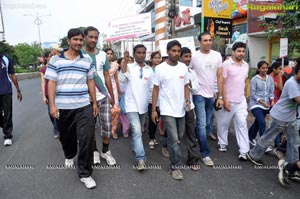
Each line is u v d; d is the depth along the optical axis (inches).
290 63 301.6
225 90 188.9
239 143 189.2
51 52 216.1
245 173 166.9
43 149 211.8
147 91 179.3
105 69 176.1
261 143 171.9
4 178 161.5
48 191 145.9
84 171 151.4
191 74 173.0
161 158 193.6
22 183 155.0
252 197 138.6
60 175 164.9
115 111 186.4
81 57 150.6
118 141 233.0
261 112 202.4
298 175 154.0
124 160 189.3
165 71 158.2
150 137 216.8
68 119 151.3
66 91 146.8
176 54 156.9
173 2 523.2
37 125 291.0
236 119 190.2
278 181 156.3
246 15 515.8
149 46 672.4
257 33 467.5
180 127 165.3
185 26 723.4
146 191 145.4
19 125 291.6
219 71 184.2
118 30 373.7
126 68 177.6
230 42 519.8
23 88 706.8
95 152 183.6
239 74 187.8
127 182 155.9
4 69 220.4
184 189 147.4
